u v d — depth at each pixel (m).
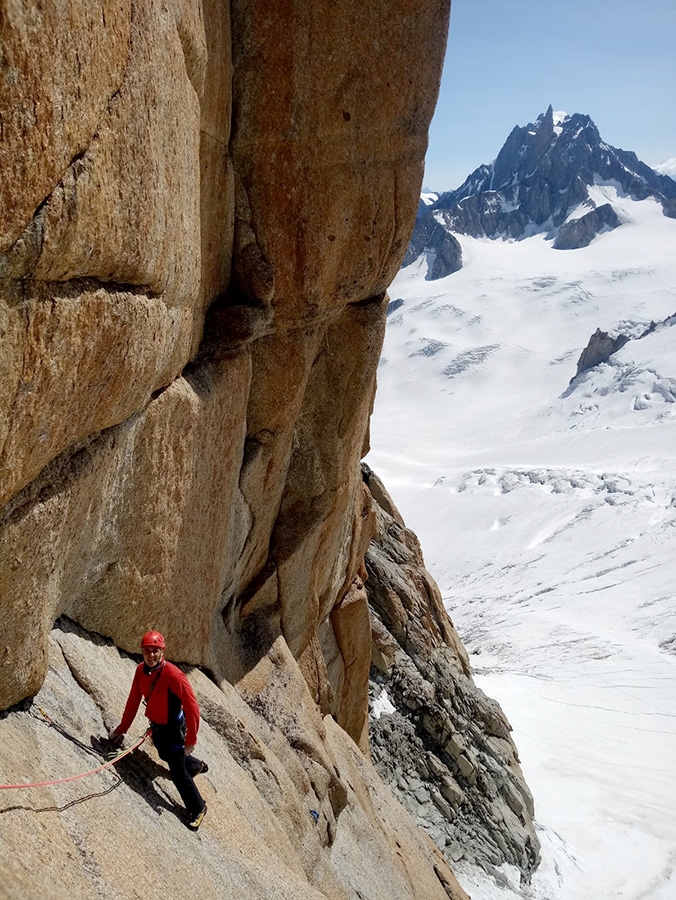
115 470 6.48
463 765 24.77
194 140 7.21
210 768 7.84
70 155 4.52
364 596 16.84
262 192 9.69
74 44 4.30
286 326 10.57
